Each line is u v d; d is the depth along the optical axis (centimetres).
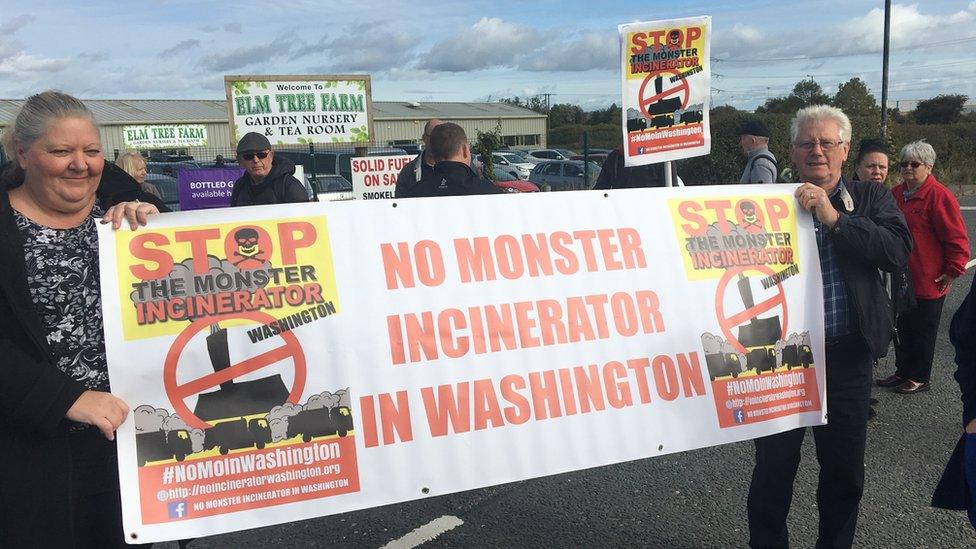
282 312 228
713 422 270
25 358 185
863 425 280
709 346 273
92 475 207
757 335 278
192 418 216
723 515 364
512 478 246
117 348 209
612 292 266
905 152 514
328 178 1309
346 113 1018
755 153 609
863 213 285
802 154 289
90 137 194
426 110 4484
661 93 363
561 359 256
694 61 366
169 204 1256
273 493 222
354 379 233
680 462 432
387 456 233
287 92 986
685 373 269
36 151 188
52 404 184
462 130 388
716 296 276
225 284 224
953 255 505
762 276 281
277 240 232
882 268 270
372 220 244
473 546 341
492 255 254
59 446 194
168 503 212
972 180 2461
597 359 260
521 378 250
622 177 623
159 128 1798
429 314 243
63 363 201
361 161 918
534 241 261
